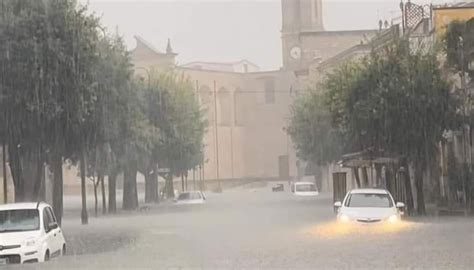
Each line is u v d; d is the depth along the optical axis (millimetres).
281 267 17391
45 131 25312
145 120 47438
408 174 36312
